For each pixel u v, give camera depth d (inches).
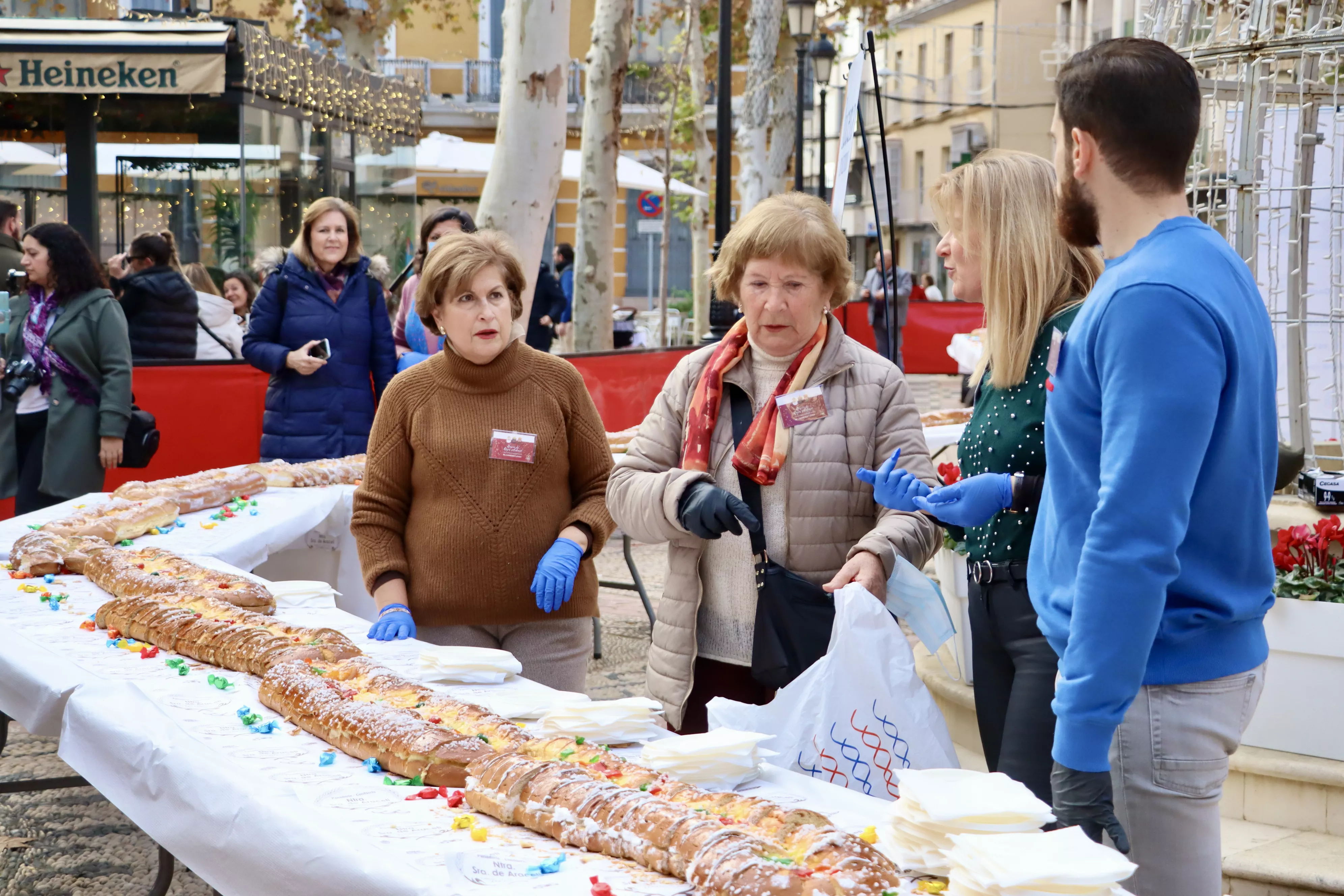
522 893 58.1
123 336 217.9
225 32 385.4
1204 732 69.7
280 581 165.8
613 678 209.9
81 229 428.8
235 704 90.0
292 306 214.4
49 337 214.5
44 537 136.3
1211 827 71.7
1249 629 70.9
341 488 184.7
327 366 214.5
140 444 219.3
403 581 119.6
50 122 423.2
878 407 108.1
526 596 119.8
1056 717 75.8
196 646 100.9
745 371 109.5
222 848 71.2
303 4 809.5
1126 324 64.2
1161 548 62.6
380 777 75.9
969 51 1219.9
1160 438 62.6
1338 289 189.0
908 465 105.5
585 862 62.9
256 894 68.6
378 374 221.5
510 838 66.2
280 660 94.0
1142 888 72.5
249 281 425.4
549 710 88.4
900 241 1346.0
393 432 121.6
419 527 120.3
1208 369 62.9
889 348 206.1
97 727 86.2
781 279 104.3
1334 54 164.2
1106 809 64.6
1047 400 80.7
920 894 57.9
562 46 316.8
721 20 399.2
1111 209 70.6
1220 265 66.3
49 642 105.8
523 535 119.6
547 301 447.2
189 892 129.0
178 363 270.5
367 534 120.5
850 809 70.7
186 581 120.7
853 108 164.2
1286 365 192.9
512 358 122.0
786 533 106.3
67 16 494.9
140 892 128.9
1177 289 63.6
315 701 83.5
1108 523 63.4
